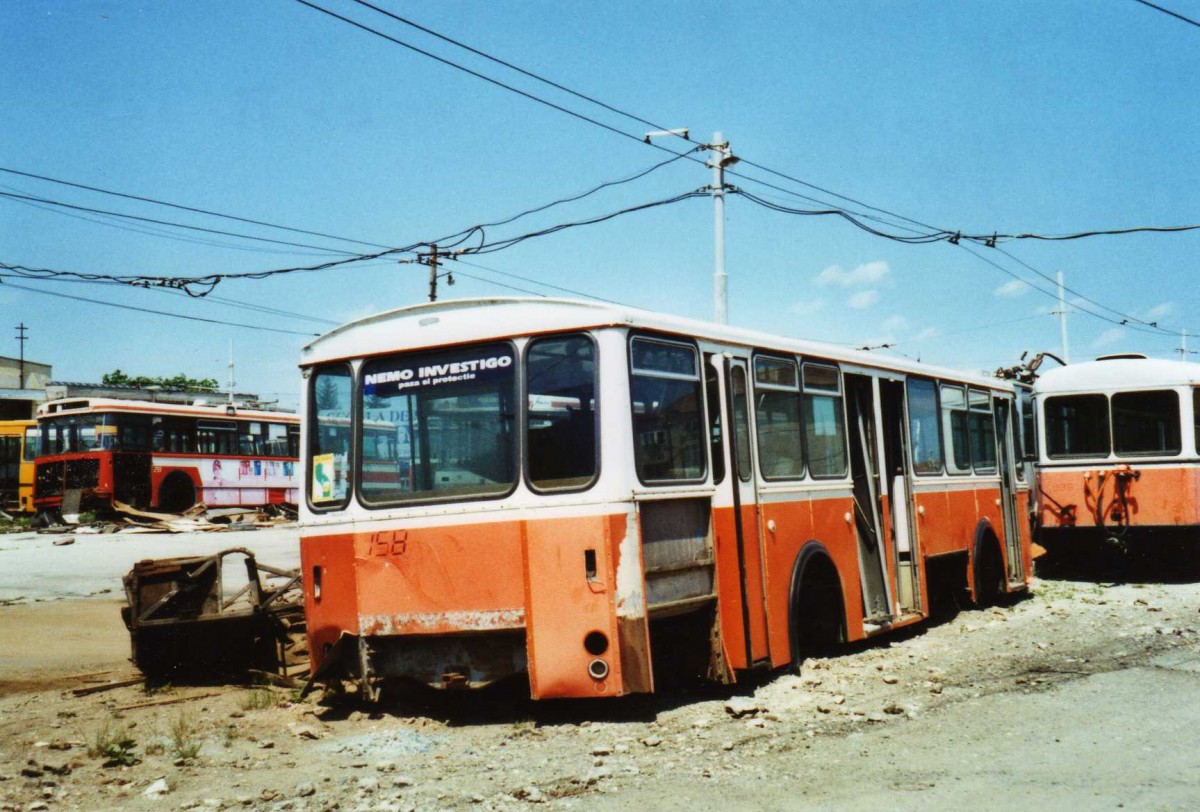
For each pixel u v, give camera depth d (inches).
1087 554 757.3
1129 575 739.4
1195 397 695.1
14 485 1438.2
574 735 296.0
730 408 353.7
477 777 259.1
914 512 478.9
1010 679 372.2
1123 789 237.5
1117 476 707.4
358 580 324.8
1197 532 684.7
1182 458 689.6
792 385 398.0
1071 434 729.0
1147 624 498.9
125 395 1489.9
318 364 343.6
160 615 391.9
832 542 410.0
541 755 277.3
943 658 415.5
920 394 506.9
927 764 262.8
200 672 394.6
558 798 240.5
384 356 332.8
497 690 345.1
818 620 405.1
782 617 370.0
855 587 422.9
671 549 318.3
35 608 595.8
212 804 243.9
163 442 1268.5
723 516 343.6
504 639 309.0
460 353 322.3
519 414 310.7
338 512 332.5
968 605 546.3
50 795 254.8
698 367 343.3
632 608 297.7
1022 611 553.3
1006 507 603.5
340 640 325.7
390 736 304.0
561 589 300.4
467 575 309.4
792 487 386.6
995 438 599.8
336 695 348.5
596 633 296.8
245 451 1380.4
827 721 310.3
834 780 250.2
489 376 317.4
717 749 279.1
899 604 469.7
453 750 286.5
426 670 317.7
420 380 326.6
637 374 314.0
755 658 350.0
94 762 284.5
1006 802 229.9
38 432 1267.2
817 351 418.0
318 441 341.7
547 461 307.7
